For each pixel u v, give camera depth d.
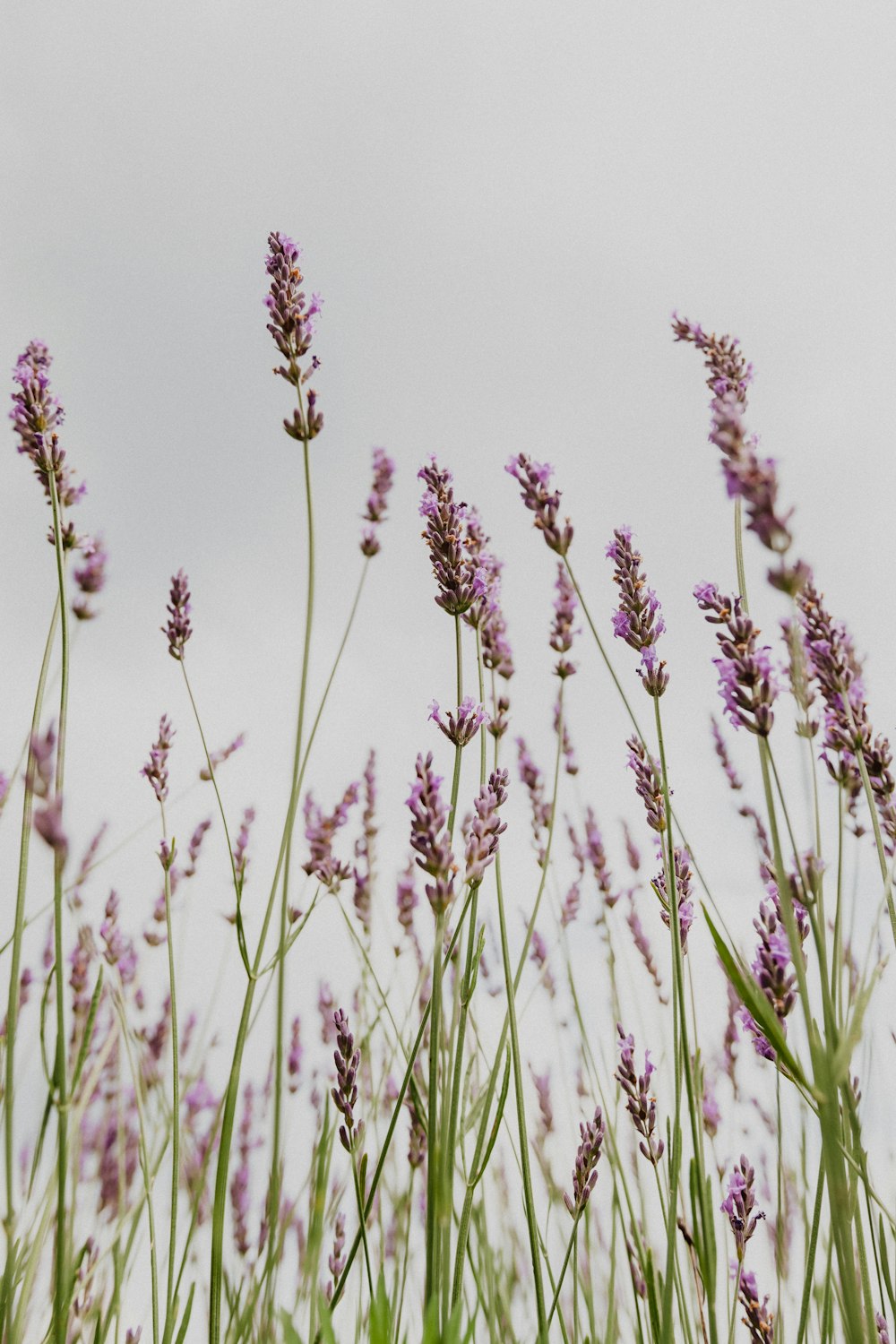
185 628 0.86
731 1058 0.90
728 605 0.71
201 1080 0.93
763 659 0.70
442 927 0.71
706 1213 0.72
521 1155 0.75
